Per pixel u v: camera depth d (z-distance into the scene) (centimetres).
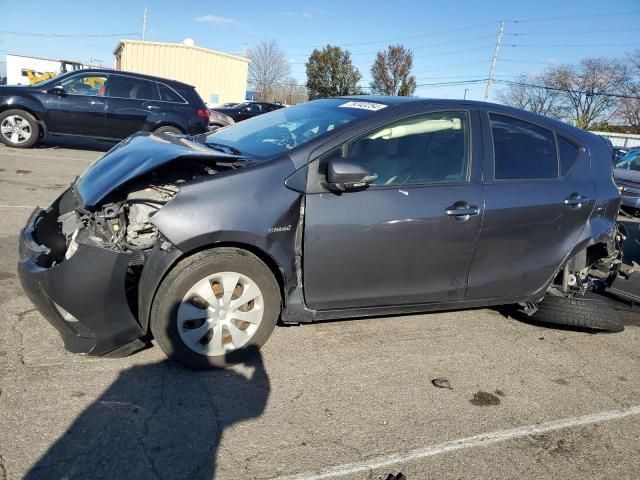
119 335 291
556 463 273
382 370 342
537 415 313
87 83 1064
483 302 388
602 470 272
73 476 226
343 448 264
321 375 327
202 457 246
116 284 281
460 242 356
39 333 337
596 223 411
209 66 3027
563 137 413
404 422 291
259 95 5819
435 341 392
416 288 355
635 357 406
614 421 316
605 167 426
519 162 384
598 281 484
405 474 251
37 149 1084
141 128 1092
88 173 338
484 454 273
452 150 360
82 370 302
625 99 4956
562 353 399
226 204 294
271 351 348
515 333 424
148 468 236
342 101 405
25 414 260
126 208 305
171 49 2922
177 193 289
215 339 308
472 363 366
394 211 332
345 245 324
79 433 252
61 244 327
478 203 357
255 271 308
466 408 311
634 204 933
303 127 367
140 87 1092
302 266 321
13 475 222
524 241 381
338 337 380
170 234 282
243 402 291
